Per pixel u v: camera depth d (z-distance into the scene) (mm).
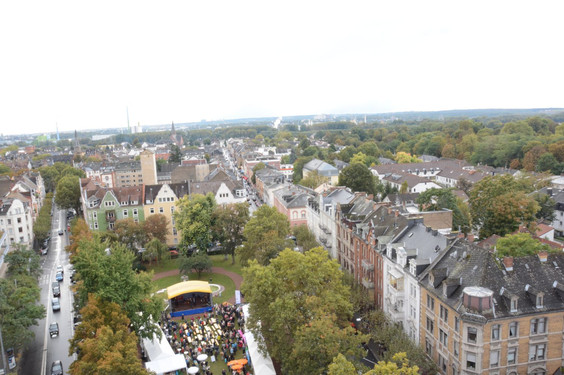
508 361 51781
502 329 50875
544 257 56406
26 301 67625
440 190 116500
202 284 88688
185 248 114562
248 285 65000
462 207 116188
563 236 128500
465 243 61562
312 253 65000
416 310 64062
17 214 133250
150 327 64250
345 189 125375
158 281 105625
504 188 101750
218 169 196875
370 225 85625
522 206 97000
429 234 70438
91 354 50875
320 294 61812
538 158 199250
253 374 63500
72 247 102688
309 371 52125
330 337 51281
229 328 78062
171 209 131000
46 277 110750
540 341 52062
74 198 172500
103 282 61062
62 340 77375
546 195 128375
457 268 58969
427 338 61062
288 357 57125
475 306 50750
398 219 81188
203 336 74500
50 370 66625
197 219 112938
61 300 95812
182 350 69812
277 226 102375
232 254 117500
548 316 51750
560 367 52844
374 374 39312
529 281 54219
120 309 59188
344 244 98188
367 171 160000
